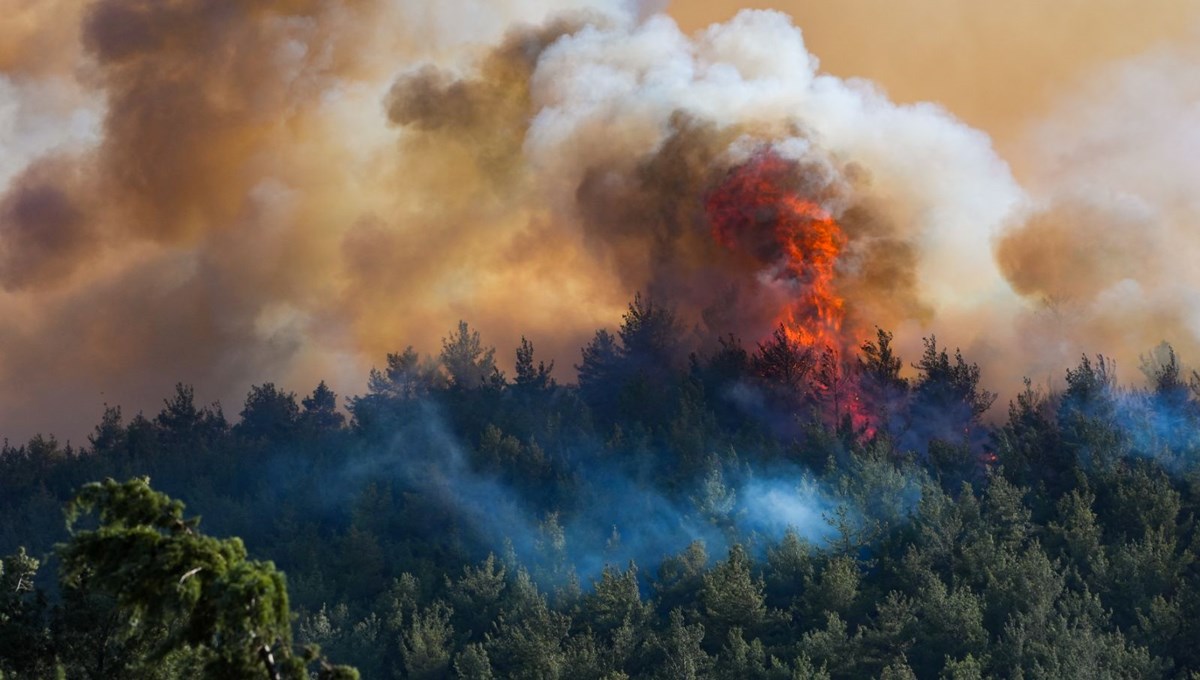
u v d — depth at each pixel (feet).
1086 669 472.44
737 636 534.78
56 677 229.04
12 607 253.24
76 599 246.27
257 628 136.67
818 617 565.53
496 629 601.21
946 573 599.16
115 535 144.97
